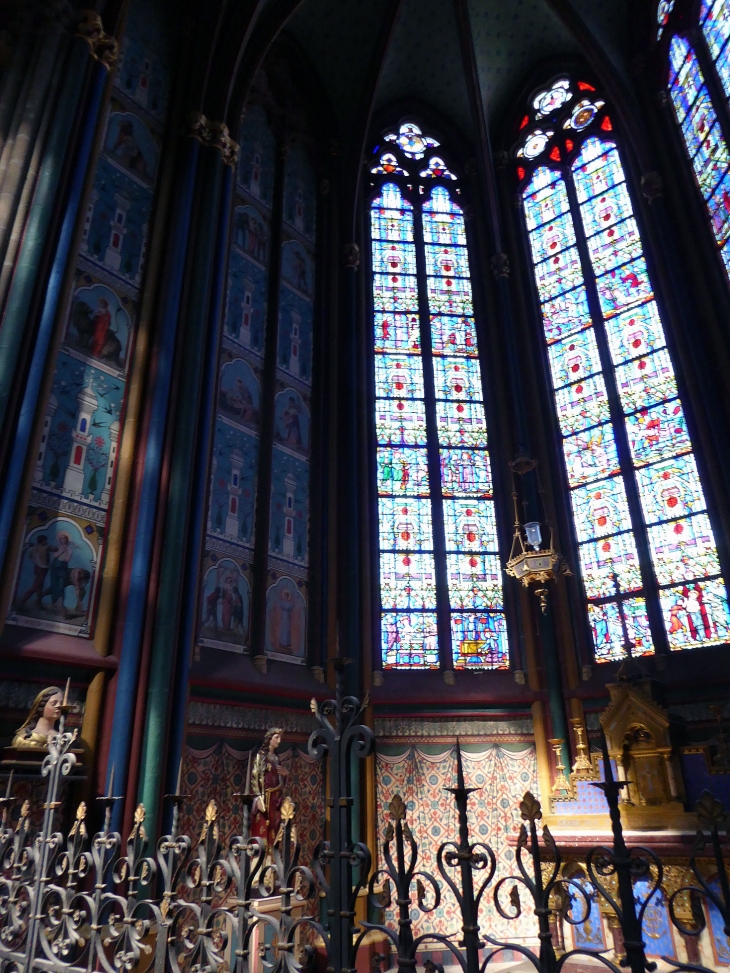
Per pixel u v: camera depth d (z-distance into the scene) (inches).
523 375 599.8
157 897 299.9
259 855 142.9
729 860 321.7
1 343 318.0
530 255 651.5
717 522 466.9
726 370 472.4
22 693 315.3
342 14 628.1
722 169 493.0
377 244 651.5
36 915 178.2
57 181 352.8
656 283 553.0
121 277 417.7
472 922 118.7
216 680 397.4
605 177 626.2
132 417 395.9
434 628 523.8
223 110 488.4
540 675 505.0
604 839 360.5
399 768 471.8
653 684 392.2
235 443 470.9
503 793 472.4
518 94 703.1
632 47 613.0
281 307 546.6
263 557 461.4
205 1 514.6
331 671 477.1
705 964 317.7
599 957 110.9
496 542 556.7
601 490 535.5
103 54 397.7
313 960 350.6
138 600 357.4
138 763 331.6
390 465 565.3
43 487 348.2
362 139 637.3
